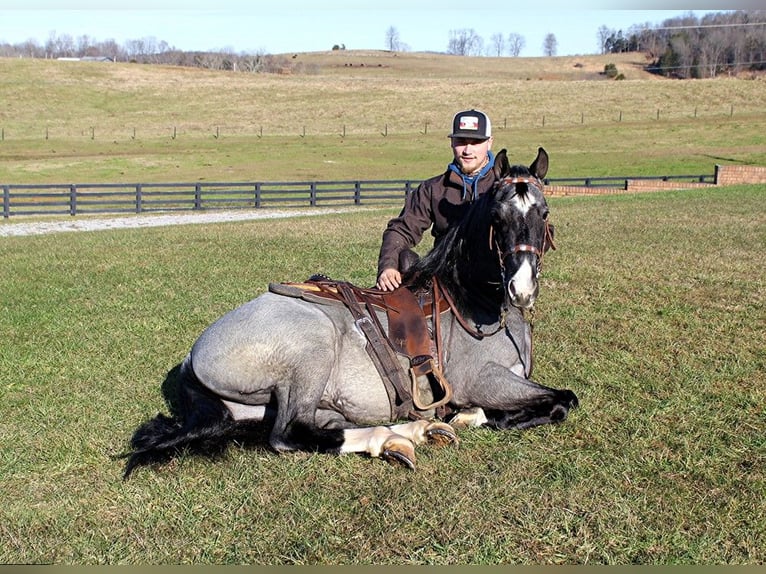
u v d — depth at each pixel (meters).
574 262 11.70
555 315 8.45
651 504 4.26
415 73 147.75
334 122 77.06
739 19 127.06
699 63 126.88
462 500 4.30
